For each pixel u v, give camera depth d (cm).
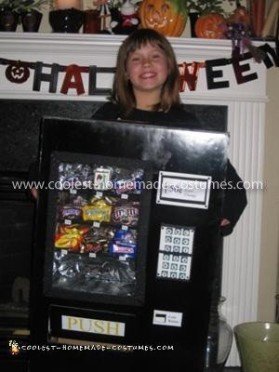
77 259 125
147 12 174
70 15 174
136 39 148
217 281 183
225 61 178
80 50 178
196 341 124
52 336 129
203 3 183
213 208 119
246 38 172
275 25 180
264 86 181
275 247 194
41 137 119
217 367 170
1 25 178
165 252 121
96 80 182
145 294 123
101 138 118
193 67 179
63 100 185
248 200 187
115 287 124
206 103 183
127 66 150
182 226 120
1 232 195
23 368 180
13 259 196
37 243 123
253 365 167
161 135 118
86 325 126
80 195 123
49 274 123
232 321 192
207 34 176
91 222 123
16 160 188
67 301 125
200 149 118
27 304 191
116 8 180
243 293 191
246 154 185
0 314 186
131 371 128
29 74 183
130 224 122
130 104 152
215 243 120
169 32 175
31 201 186
